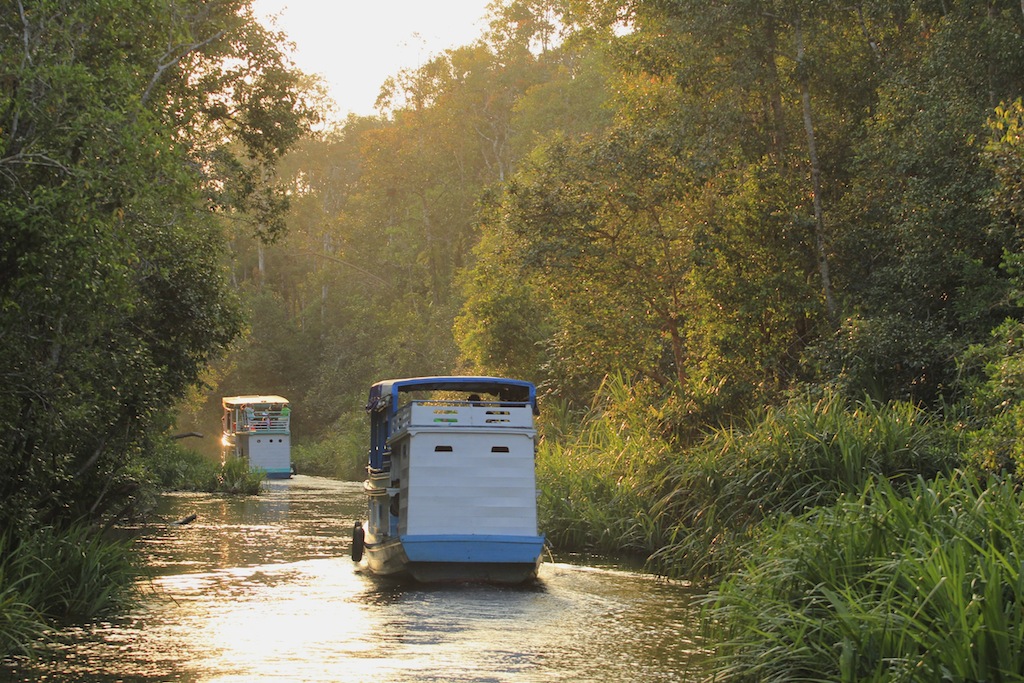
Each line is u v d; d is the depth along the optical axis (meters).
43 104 13.12
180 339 25.45
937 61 25.56
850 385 23.55
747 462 19.09
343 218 88.88
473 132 79.00
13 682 12.09
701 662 13.14
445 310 70.81
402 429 19.39
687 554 19.59
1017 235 21.53
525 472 19.34
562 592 18.41
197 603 17.38
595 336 29.36
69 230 12.69
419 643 14.32
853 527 11.61
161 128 13.93
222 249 26.94
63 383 16.17
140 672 12.59
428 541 18.62
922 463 17.59
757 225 28.47
